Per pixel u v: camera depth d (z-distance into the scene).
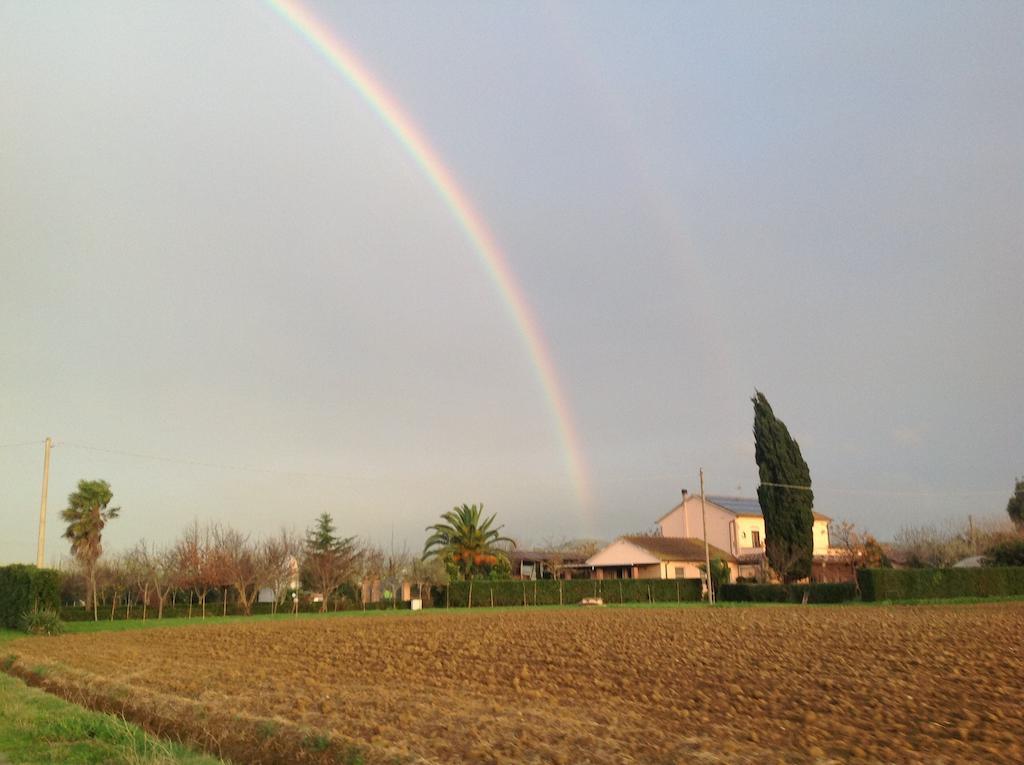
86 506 63.47
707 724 14.20
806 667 21.47
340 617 57.16
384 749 11.99
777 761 11.16
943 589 61.28
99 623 52.28
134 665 25.25
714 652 25.59
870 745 12.40
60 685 21.19
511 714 15.01
